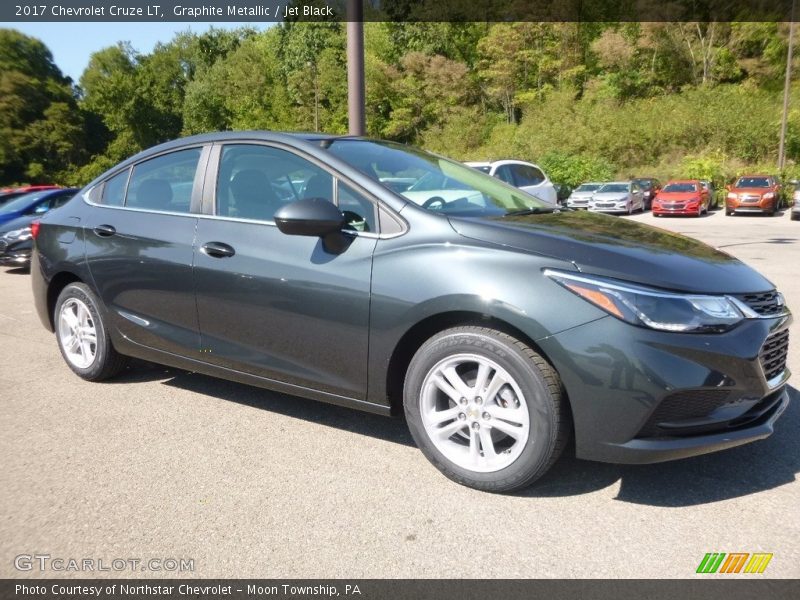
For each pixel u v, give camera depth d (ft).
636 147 138.10
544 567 7.54
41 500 9.23
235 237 11.47
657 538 8.10
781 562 7.56
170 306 12.43
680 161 130.21
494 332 9.07
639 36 177.17
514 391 9.06
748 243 45.06
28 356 16.97
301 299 10.55
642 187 99.76
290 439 11.34
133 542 8.17
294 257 10.69
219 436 11.48
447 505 9.00
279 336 10.96
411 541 8.13
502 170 39.01
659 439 8.50
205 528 8.47
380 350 9.89
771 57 158.51
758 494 9.16
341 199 10.73
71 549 8.03
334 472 10.05
